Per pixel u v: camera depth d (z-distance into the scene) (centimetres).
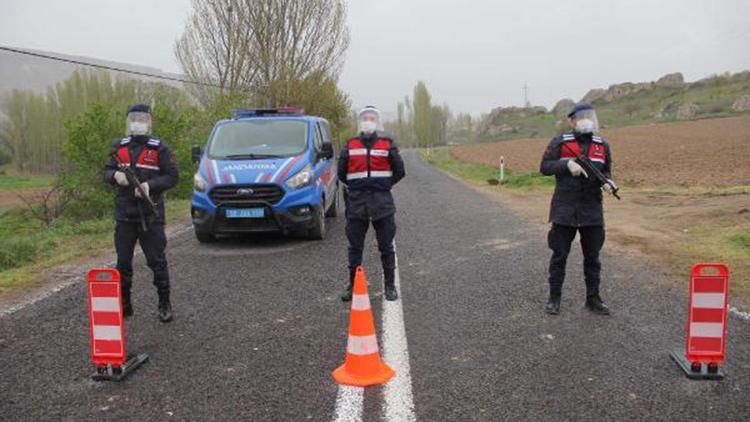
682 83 12788
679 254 787
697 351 407
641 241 888
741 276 661
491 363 440
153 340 503
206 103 2450
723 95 10438
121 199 536
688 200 1340
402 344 480
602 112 11981
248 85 2533
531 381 408
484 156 4769
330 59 2792
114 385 415
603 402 376
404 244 910
